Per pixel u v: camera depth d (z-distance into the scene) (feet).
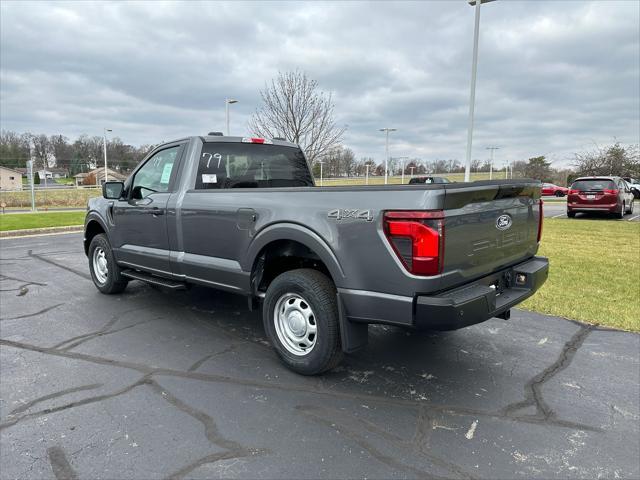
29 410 9.80
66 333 14.70
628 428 9.28
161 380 11.32
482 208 10.34
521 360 12.68
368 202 9.75
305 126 58.65
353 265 10.02
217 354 13.01
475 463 8.11
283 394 10.65
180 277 14.98
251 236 12.25
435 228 8.97
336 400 10.39
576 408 10.07
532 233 13.00
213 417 9.60
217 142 15.43
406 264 9.27
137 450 8.40
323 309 10.78
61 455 8.23
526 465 8.07
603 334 14.69
